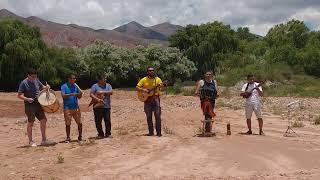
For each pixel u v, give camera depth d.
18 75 45.16
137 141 13.35
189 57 61.97
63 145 13.09
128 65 53.28
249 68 51.91
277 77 48.72
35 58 45.31
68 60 49.75
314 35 66.25
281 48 60.53
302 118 21.48
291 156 11.54
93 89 14.11
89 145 12.94
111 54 52.78
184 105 28.73
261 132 15.31
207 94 14.70
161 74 55.12
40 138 15.24
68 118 13.55
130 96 37.84
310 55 57.19
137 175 9.84
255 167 10.46
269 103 29.45
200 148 12.48
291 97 36.31
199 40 62.72
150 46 56.59
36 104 13.18
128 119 20.62
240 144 13.09
